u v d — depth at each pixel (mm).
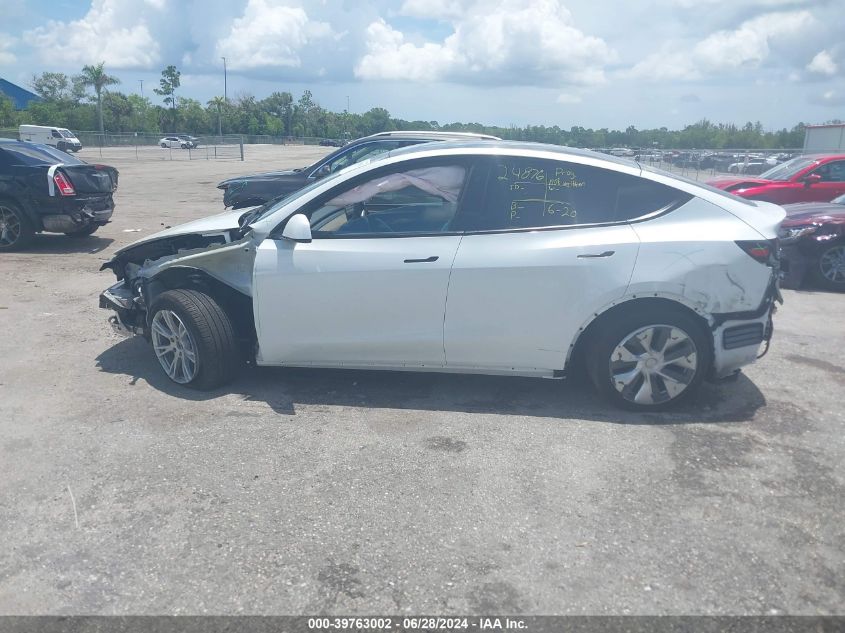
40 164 9953
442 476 3664
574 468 3740
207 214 14672
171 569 2936
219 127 86938
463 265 4266
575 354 4676
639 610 2684
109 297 5371
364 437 4117
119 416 4434
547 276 4195
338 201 4547
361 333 4488
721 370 4348
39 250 10305
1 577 2893
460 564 2955
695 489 3531
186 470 3736
